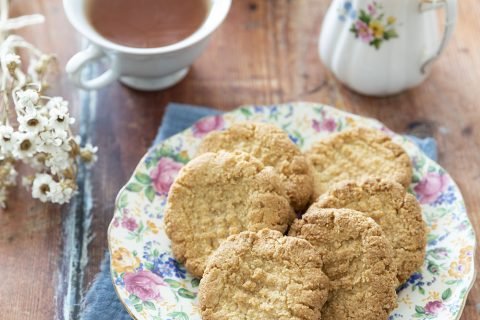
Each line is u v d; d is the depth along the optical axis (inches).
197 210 22.1
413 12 23.6
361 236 21.1
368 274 20.8
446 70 26.1
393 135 24.0
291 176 22.5
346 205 22.0
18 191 23.9
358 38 24.3
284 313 20.4
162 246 22.3
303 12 27.4
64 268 22.8
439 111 25.3
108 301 22.0
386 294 20.7
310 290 20.5
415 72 24.8
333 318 20.8
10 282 22.5
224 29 27.0
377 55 24.3
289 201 22.3
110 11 24.8
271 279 20.7
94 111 25.2
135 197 22.8
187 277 21.9
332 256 21.1
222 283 20.8
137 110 25.3
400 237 21.8
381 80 24.8
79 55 23.6
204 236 21.8
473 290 22.4
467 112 25.3
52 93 25.5
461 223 22.4
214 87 25.8
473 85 25.8
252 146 23.1
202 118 24.1
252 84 25.9
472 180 24.1
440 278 21.7
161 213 22.8
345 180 22.4
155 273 21.8
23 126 22.3
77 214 23.5
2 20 24.6
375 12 23.7
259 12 27.3
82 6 24.4
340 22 24.5
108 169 24.2
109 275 22.5
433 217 22.8
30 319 22.0
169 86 25.8
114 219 22.4
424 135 24.9
